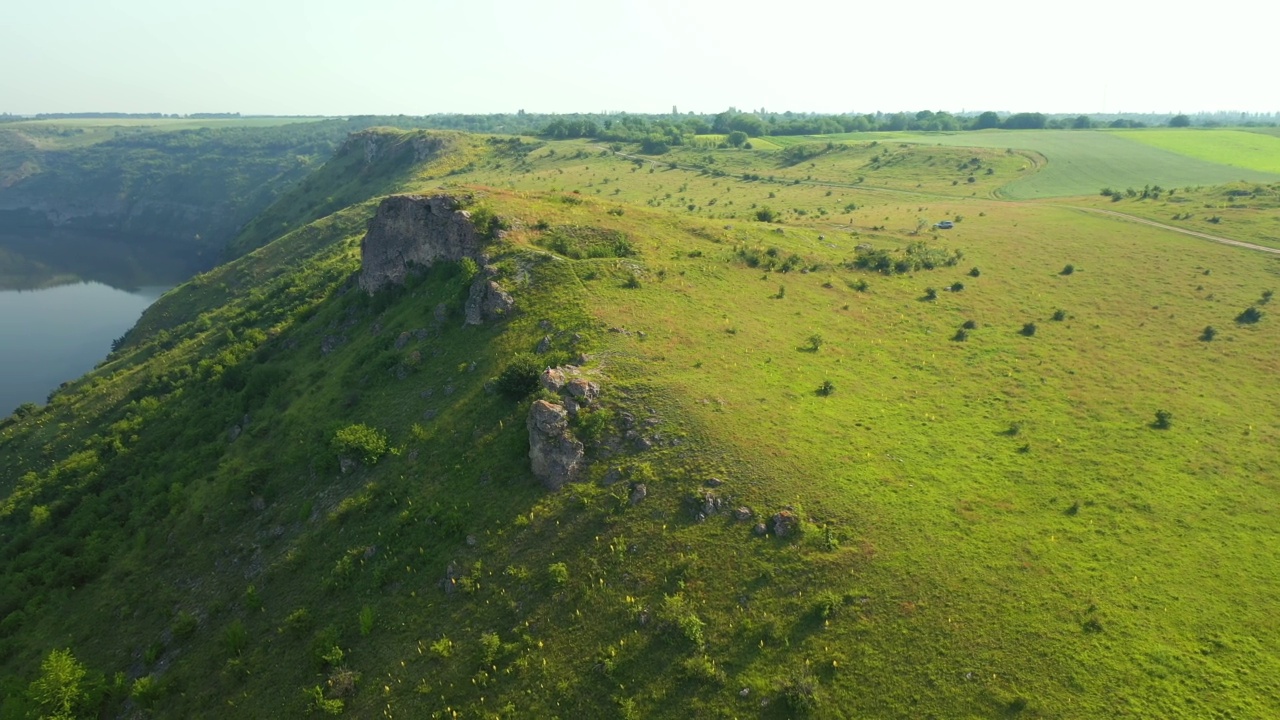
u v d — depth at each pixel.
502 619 35.09
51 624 48.16
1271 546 37.06
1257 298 71.56
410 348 59.94
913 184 149.25
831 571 34.16
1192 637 31.05
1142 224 98.75
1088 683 28.91
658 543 36.72
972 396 52.53
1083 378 56.22
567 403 44.34
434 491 43.31
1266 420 50.41
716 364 51.12
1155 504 40.06
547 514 39.34
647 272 65.00
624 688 31.12
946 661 30.05
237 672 37.44
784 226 96.31
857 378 53.16
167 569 49.03
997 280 78.00
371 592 38.88
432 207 70.56
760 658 31.16
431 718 31.73
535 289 59.78
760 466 40.19
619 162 195.25
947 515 37.78
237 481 52.91
